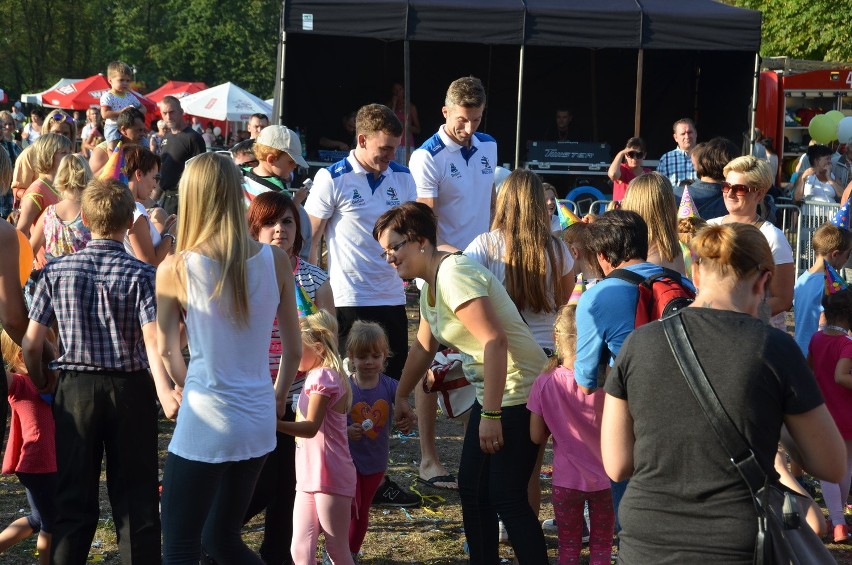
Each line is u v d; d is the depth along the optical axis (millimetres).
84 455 3838
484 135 6125
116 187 3965
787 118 18469
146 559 3881
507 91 16031
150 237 5234
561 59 15875
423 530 5066
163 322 3449
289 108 15352
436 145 5805
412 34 12555
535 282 4363
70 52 50906
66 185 5184
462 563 4656
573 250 4320
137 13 52125
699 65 15750
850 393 5074
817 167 12516
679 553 2580
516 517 3844
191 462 3348
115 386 3840
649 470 2646
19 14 49531
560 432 4004
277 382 3725
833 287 5355
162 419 6965
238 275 3348
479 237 4535
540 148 14609
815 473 2572
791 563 2510
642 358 2666
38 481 4195
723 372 2543
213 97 27875
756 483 2521
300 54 15227
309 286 4480
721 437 2523
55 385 4160
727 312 2627
